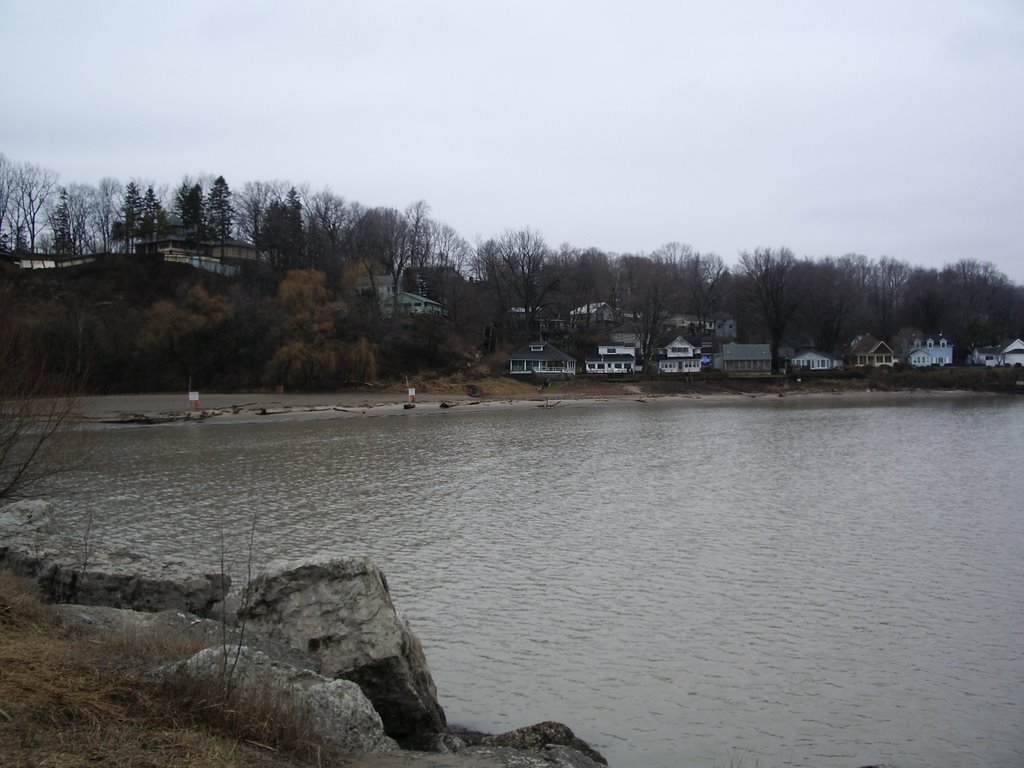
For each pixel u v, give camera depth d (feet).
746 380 354.13
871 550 74.02
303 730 25.91
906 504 95.66
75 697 24.39
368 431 187.32
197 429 191.52
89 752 21.50
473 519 87.15
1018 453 144.25
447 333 347.15
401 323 336.70
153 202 414.00
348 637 34.53
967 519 86.99
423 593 61.31
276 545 74.95
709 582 64.28
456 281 383.65
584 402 293.02
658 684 46.09
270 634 35.17
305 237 415.64
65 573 41.27
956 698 44.75
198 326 294.46
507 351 368.07
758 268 406.21
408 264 413.18
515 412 251.60
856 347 422.82
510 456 141.28
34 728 22.15
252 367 294.25
